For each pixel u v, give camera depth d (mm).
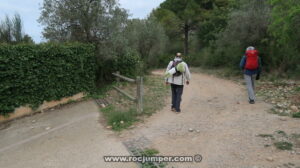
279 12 8016
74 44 8891
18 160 4465
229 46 16406
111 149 4543
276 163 3607
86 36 10664
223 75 15922
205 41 26703
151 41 21375
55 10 10211
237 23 13781
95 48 10453
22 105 7418
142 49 21391
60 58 8281
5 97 6961
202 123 5691
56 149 4805
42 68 7762
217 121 5762
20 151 4906
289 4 7473
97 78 11266
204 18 28156
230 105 7234
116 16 10641
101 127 5941
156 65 29891
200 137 4824
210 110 6812
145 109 7121
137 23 20531
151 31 21156
